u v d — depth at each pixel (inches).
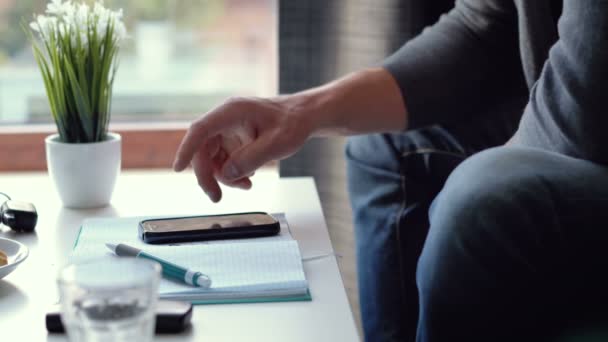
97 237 30.1
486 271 26.1
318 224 32.9
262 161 33.3
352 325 22.6
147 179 42.3
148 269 17.8
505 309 26.3
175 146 65.0
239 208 35.9
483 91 41.9
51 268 28.1
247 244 28.4
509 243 25.8
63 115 36.7
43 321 23.4
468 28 42.1
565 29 29.3
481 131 44.4
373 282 45.9
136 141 64.4
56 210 36.6
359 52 56.5
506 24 41.4
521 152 28.7
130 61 64.7
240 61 66.6
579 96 28.4
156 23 64.4
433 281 26.9
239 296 24.4
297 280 24.9
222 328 22.4
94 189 36.7
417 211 44.9
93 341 17.3
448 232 26.7
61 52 36.7
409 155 45.1
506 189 26.3
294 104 36.0
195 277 24.8
